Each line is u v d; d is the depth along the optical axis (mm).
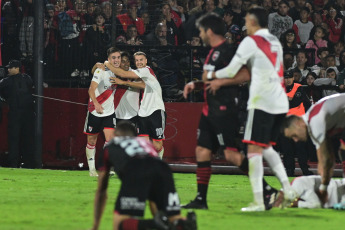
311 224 19766
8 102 43844
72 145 44969
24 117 44094
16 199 25438
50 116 45250
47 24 45625
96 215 16766
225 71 21828
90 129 37688
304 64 44062
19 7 46125
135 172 15820
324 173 22688
